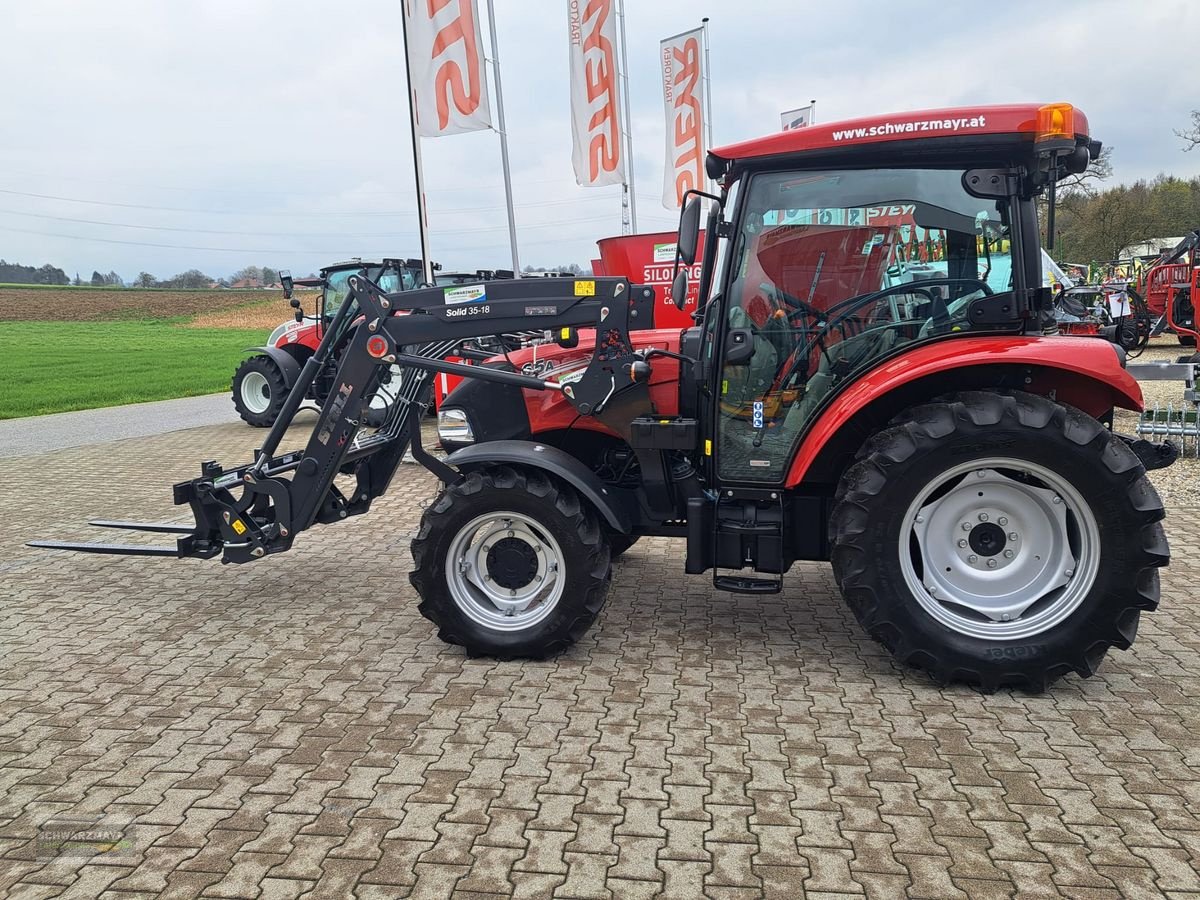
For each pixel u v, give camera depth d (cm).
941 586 350
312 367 449
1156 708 329
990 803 269
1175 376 806
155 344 3553
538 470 384
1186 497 646
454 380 773
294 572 531
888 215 352
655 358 393
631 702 342
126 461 934
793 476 362
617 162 1154
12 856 253
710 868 241
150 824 267
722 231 370
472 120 865
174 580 518
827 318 364
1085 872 236
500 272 1315
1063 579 340
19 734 326
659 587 483
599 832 258
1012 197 340
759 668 372
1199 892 228
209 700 352
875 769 290
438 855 249
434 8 848
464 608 386
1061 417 324
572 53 1146
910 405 365
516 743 312
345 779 290
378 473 494
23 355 2906
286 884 238
